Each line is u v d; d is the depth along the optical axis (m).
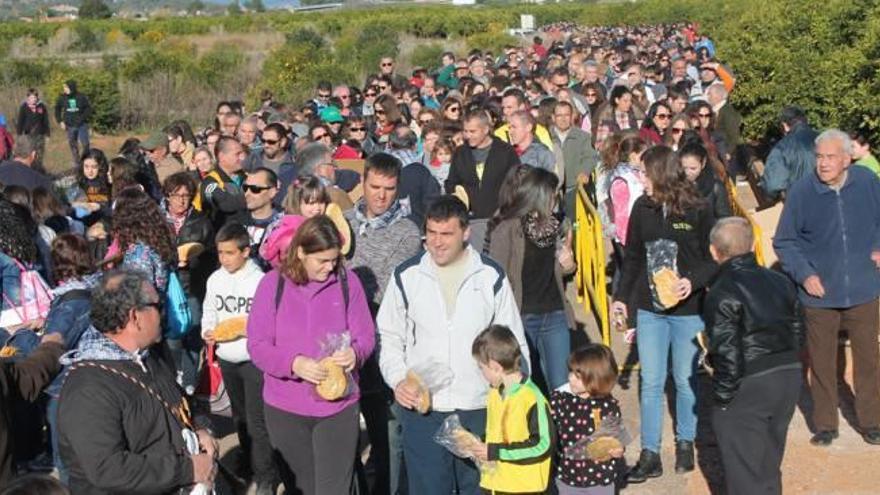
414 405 5.81
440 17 63.16
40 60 37.25
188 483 4.57
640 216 7.01
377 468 6.84
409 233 6.76
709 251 6.88
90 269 6.80
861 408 7.62
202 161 11.69
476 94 15.97
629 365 9.16
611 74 21.61
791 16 17.00
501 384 5.81
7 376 5.40
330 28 59.09
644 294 7.06
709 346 6.00
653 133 12.23
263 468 6.98
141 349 4.59
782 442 6.12
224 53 37.50
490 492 5.93
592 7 69.19
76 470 4.43
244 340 6.88
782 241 7.61
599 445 5.93
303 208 6.83
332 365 5.68
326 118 14.42
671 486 7.14
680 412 7.23
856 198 7.34
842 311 7.50
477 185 8.78
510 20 64.88
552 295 7.04
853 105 12.98
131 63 35.28
